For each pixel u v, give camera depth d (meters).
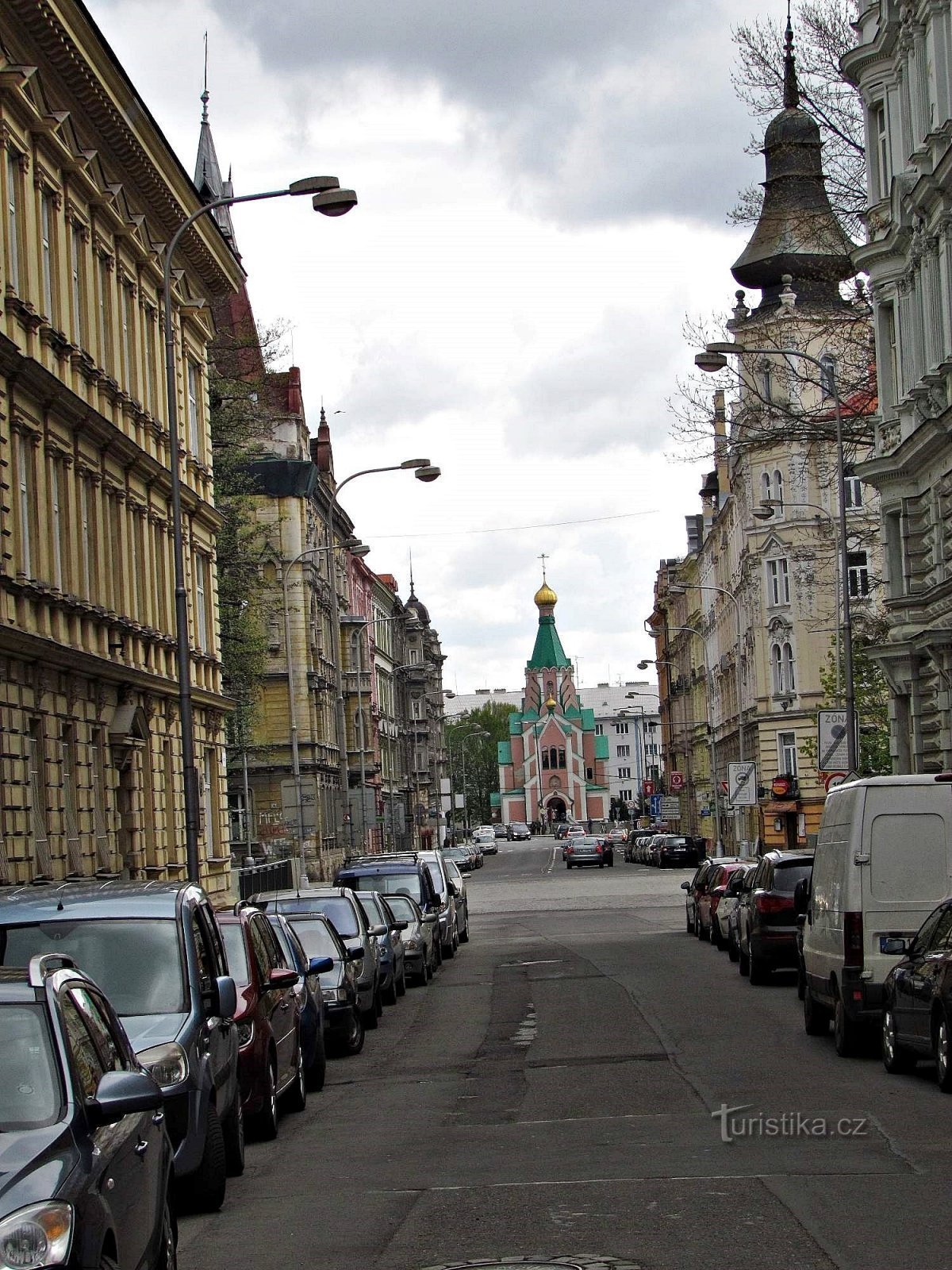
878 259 35.25
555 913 58.56
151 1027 11.26
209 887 41.06
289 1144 14.05
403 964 29.73
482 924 54.47
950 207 31.14
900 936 17.80
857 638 50.94
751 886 29.88
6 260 27.23
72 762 30.42
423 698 124.50
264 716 70.62
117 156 34.19
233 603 52.62
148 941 11.91
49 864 28.25
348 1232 10.08
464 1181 11.49
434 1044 21.84
